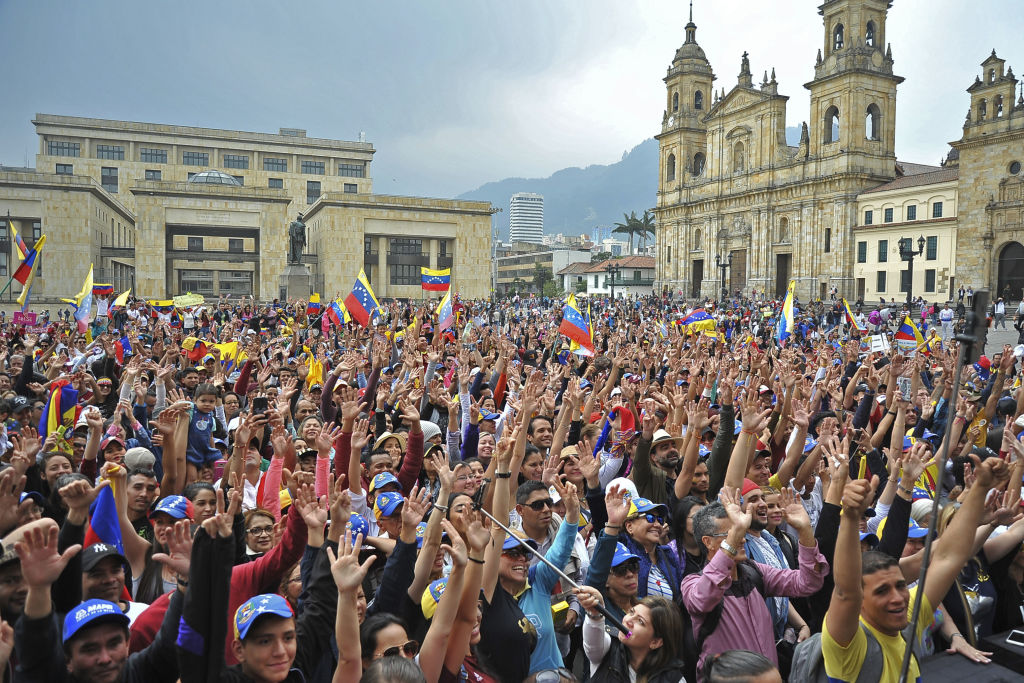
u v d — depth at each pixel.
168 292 84.38
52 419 10.70
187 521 4.71
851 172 75.12
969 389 14.62
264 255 79.06
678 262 96.75
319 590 4.99
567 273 142.00
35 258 19.73
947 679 5.16
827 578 6.15
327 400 12.39
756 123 85.25
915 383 13.28
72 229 73.25
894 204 72.06
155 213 75.44
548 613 6.08
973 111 63.56
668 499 8.38
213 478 9.50
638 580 6.21
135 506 7.05
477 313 49.53
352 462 7.25
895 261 71.31
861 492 4.34
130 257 81.06
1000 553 6.36
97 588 5.00
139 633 5.12
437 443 9.76
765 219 83.94
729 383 8.81
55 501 7.11
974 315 4.55
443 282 26.16
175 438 8.06
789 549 7.11
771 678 3.91
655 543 6.49
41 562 4.04
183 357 19.39
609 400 13.26
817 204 78.75
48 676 4.05
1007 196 60.75
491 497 7.34
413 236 83.94
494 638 5.45
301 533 5.23
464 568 4.95
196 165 115.00
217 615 4.30
